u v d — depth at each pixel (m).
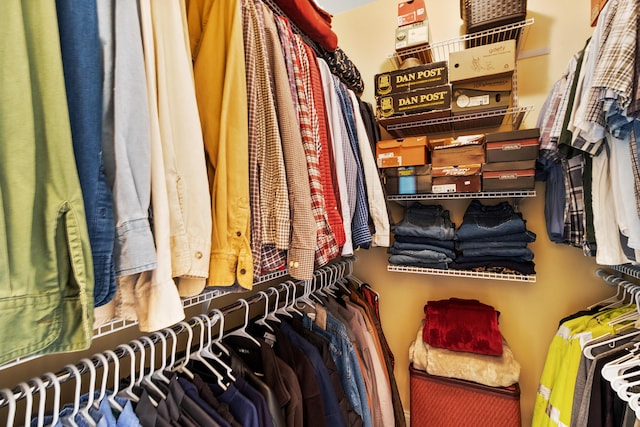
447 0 1.69
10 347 0.34
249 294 1.35
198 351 0.76
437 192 1.42
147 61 0.49
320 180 0.89
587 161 1.01
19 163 0.34
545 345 1.53
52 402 0.73
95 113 0.42
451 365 1.41
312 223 0.79
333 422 0.88
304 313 1.18
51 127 0.37
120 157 0.44
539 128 1.28
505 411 1.32
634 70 0.69
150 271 0.48
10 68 0.34
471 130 1.68
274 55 0.81
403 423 1.43
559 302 1.50
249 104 0.70
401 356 1.83
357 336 1.27
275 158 0.74
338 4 1.92
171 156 0.52
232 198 0.60
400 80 1.43
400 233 1.58
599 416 0.91
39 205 0.36
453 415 1.40
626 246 0.89
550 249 1.51
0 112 0.34
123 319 0.50
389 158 1.50
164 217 0.49
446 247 1.51
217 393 0.71
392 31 1.84
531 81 1.52
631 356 0.90
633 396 0.76
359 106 1.42
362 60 1.92
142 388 0.64
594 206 0.96
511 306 1.59
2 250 0.33
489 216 1.50
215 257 0.58
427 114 1.40
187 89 0.55
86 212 0.41
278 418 0.73
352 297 1.56
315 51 1.29
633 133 0.80
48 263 0.37
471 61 1.31
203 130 0.62
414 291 1.80
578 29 1.44
